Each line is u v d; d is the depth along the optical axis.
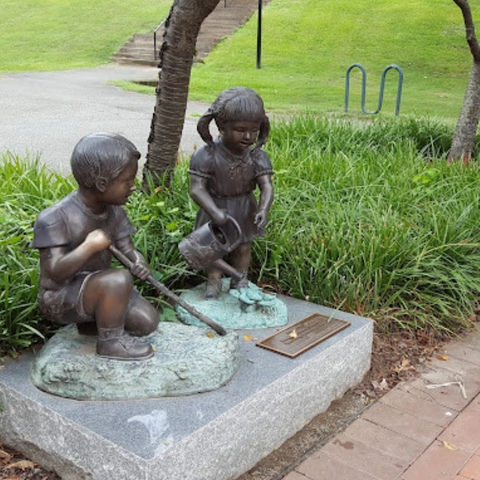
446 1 24.44
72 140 9.42
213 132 10.35
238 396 3.04
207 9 4.75
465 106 7.88
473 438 3.44
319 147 7.50
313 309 4.14
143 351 3.08
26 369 3.29
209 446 2.84
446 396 3.87
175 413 2.88
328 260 4.62
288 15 24.41
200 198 3.70
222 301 3.93
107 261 3.20
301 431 3.49
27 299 3.62
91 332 3.32
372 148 7.68
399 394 3.88
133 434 2.72
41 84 15.61
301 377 3.40
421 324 4.63
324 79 17.97
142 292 4.06
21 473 3.05
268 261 4.69
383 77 11.87
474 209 5.52
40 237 2.93
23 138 9.52
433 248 4.81
